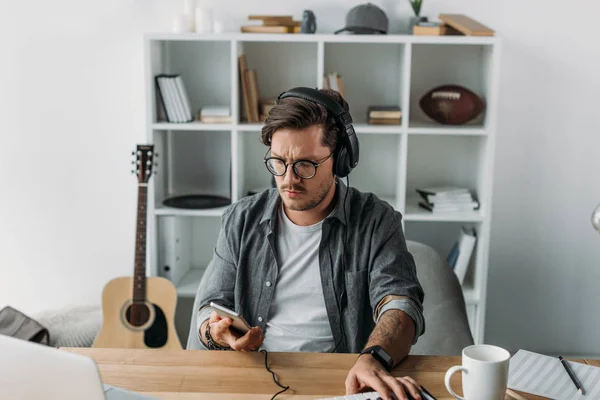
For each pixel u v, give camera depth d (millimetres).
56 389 1106
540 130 3146
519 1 3055
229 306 1865
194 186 3262
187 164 3246
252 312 1887
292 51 3129
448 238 3264
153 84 2924
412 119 3178
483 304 2969
